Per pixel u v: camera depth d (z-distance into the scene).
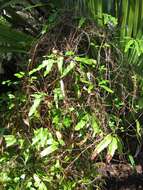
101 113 1.79
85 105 1.79
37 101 1.75
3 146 1.90
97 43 1.94
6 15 2.39
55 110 1.79
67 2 2.06
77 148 1.84
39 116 1.82
